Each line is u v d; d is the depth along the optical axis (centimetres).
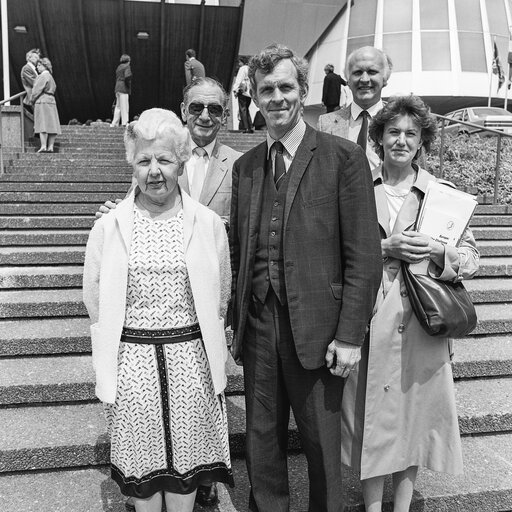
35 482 268
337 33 2498
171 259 211
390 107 234
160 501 223
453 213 229
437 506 263
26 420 299
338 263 215
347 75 324
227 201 285
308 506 241
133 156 212
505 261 520
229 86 1752
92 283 216
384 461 230
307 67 219
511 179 809
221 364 219
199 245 215
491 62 2445
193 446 220
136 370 211
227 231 261
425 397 234
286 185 216
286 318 217
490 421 313
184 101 289
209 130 282
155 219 216
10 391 311
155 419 213
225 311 234
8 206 596
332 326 212
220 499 265
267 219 221
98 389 209
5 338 352
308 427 219
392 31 2442
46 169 771
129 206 215
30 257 472
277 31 2195
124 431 213
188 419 216
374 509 240
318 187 212
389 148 236
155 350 212
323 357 211
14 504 252
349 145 213
